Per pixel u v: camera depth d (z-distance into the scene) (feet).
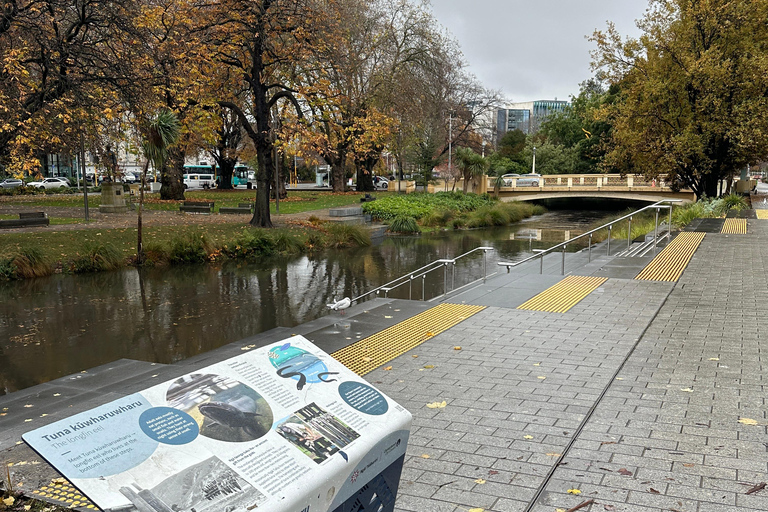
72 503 12.97
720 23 90.99
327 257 76.84
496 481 13.78
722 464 14.37
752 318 29.43
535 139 256.93
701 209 82.58
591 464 14.52
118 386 24.70
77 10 50.57
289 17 75.46
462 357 24.22
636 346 25.16
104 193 93.86
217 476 7.05
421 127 141.69
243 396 8.66
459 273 65.05
